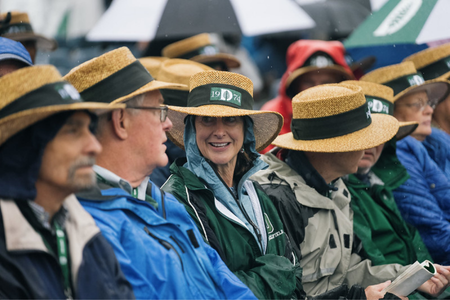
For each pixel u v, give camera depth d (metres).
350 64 12.22
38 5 11.48
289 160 7.05
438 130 9.93
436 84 9.59
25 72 3.48
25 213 3.62
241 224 5.63
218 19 10.48
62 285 3.68
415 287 6.00
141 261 4.36
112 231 4.30
